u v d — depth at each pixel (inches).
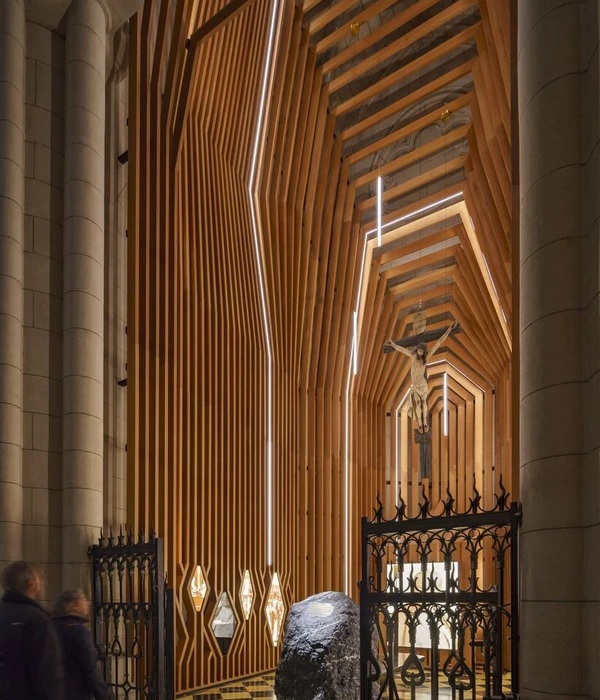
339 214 531.8
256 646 395.9
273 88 446.9
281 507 440.1
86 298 240.8
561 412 137.2
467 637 484.1
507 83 351.6
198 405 367.2
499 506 153.7
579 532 133.6
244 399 411.5
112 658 232.8
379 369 602.9
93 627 222.5
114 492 276.5
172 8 343.3
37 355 232.1
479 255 523.5
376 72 482.6
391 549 550.3
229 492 387.5
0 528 210.8
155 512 293.6
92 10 257.1
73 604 146.4
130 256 296.0
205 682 348.5
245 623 387.5
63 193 247.8
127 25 304.7
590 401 133.3
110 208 287.7
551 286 140.9
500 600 151.3
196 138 380.2
